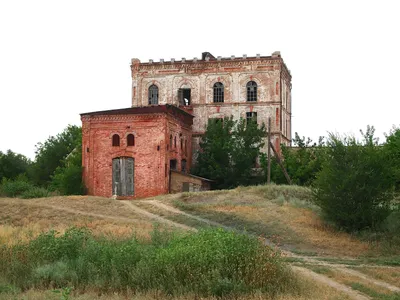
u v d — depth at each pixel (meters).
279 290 14.47
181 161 52.38
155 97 58.03
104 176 47.94
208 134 52.50
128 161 47.72
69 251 17.47
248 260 15.04
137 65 58.41
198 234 17.23
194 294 13.80
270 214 32.62
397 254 25.06
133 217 34.31
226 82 56.34
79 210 36.12
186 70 57.31
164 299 13.55
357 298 15.21
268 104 55.12
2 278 15.49
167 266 14.88
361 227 29.00
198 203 37.62
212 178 50.41
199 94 56.75
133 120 47.84
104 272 15.53
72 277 15.35
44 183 71.12
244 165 50.41
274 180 49.91
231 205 35.59
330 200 29.41
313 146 50.31
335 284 17.58
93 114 48.50
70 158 63.38
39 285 15.02
